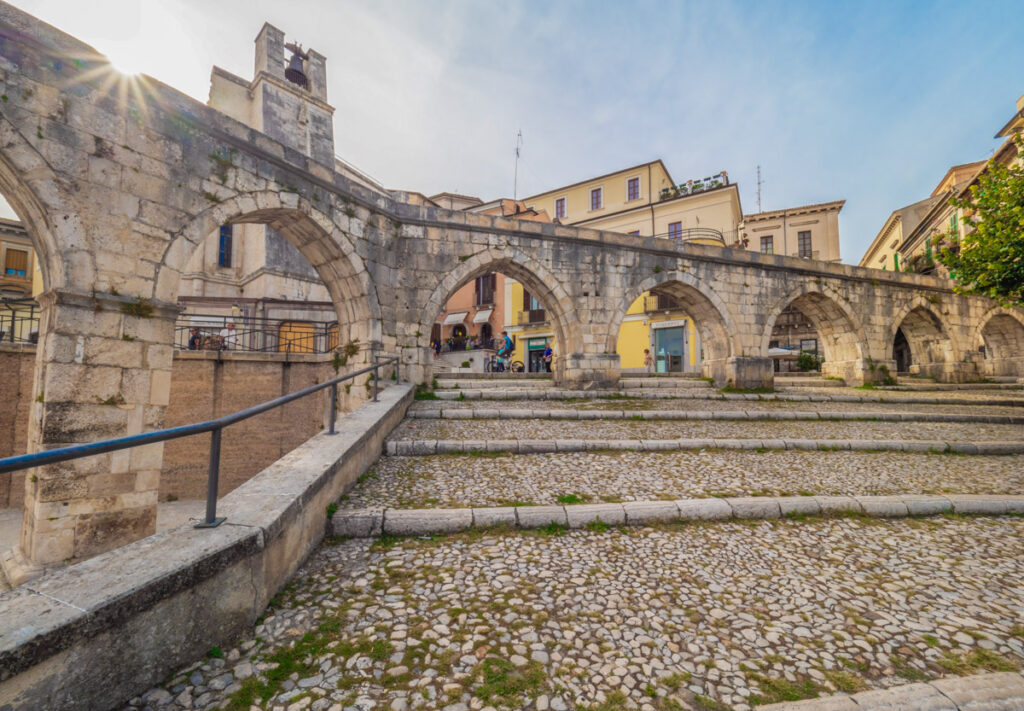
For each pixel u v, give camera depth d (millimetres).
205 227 7875
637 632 2807
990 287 10359
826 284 16625
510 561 3715
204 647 2422
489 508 4469
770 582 3467
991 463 6891
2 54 5879
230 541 2617
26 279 29375
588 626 2857
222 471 12188
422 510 4414
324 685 2277
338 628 2754
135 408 6770
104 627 1932
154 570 2221
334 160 21234
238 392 12477
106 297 6523
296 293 19953
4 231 28656
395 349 11688
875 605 3166
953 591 3373
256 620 2781
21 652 1642
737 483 5578
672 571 3609
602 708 2188
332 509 4301
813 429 8906
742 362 14844
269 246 19312
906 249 29062
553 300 13891
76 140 6426
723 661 2553
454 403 10781
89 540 6230
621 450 7047
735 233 29406
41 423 6062
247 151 8594
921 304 18078
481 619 2896
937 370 18891
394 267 11875
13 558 6137
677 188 31953
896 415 10078
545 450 6926
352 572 3467
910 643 2744
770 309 15781
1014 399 12297
